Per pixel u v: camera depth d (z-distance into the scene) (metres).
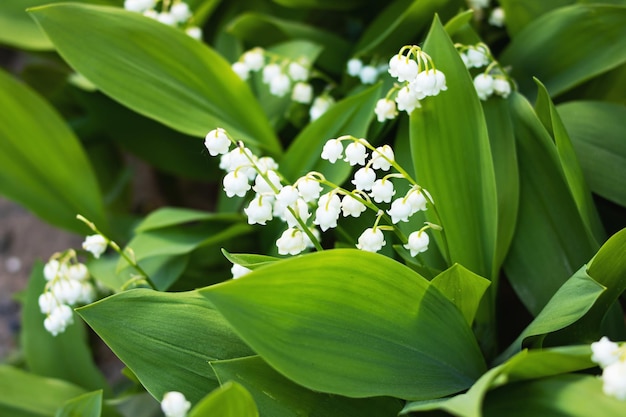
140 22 0.55
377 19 0.59
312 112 0.56
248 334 0.42
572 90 0.57
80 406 0.48
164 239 0.55
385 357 0.45
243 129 0.56
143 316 0.47
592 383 0.42
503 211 0.51
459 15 0.52
